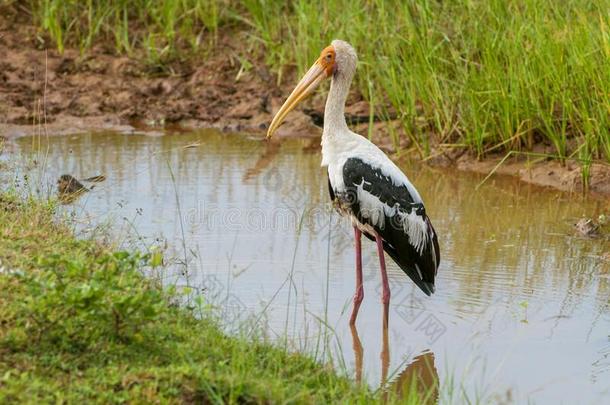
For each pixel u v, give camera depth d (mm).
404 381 8945
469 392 8773
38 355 7250
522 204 14109
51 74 19000
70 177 13469
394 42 16984
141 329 7746
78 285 8070
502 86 15516
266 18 19984
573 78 15133
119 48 19844
